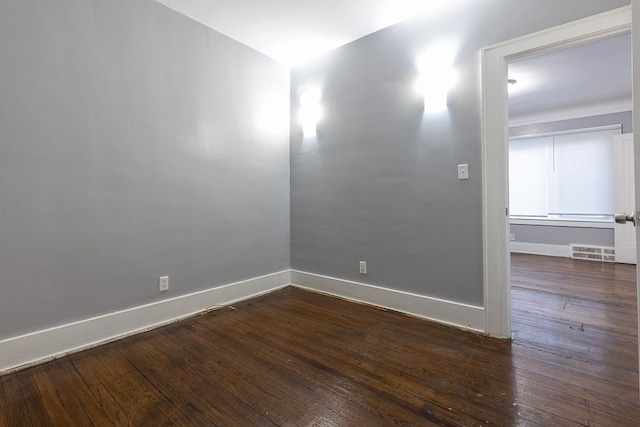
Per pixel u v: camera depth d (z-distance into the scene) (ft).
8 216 5.74
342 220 9.98
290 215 11.53
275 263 11.03
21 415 4.63
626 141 14.66
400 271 8.73
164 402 4.93
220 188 9.29
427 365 5.96
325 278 10.46
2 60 5.63
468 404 4.82
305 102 10.89
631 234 14.67
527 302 9.40
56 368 5.90
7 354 5.74
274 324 7.98
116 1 7.08
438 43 7.86
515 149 18.03
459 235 7.64
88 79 6.66
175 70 8.16
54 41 6.20
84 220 6.66
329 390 5.23
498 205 7.00
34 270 6.05
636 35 3.32
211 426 4.42
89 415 4.63
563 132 16.43
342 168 9.91
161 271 7.98
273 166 10.91
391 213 8.84
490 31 7.07
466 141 7.46
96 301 6.88
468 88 7.41
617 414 4.52
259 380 5.53
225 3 7.84
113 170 7.07
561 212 16.71
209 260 9.05
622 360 6.00
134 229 7.45
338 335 7.32
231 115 9.54
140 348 6.72
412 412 4.66
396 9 8.04
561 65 11.05
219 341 7.05
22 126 5.85
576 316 8.25
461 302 7.65
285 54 10.53
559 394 5.00
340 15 8.30
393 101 8.71
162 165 7.94
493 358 6.16
